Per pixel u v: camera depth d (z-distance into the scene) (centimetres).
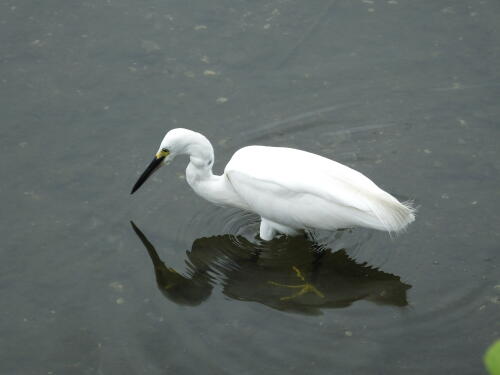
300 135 1308
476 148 1251
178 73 1404
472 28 1465
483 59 1407
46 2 1538
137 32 1492
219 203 1173
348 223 1039
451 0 1525
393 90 1379
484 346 893
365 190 1005
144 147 1264
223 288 1034
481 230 1084
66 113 1324
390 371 867
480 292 977
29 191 1183
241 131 1310
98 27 1505
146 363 900
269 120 1330
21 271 1052
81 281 1037
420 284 1009
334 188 1023
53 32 1492
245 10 1527
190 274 1059
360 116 1338
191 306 995
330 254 1095
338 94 1377
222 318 972
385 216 999
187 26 1505
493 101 1335
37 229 1119
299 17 1519
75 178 1209
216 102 1354
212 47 1458
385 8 1522
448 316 945
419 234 1092
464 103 1339
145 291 1021
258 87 1385
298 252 1108
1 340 947
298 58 1436
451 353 888
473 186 1171
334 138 1299
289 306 995
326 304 995
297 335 931
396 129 1311
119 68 1412
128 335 946
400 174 1216
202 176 1139
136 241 1110
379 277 1034
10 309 992
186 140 1092
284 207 1064
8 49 1452
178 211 1176
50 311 989
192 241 1121
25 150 1254
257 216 1195
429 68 1407
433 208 1135
